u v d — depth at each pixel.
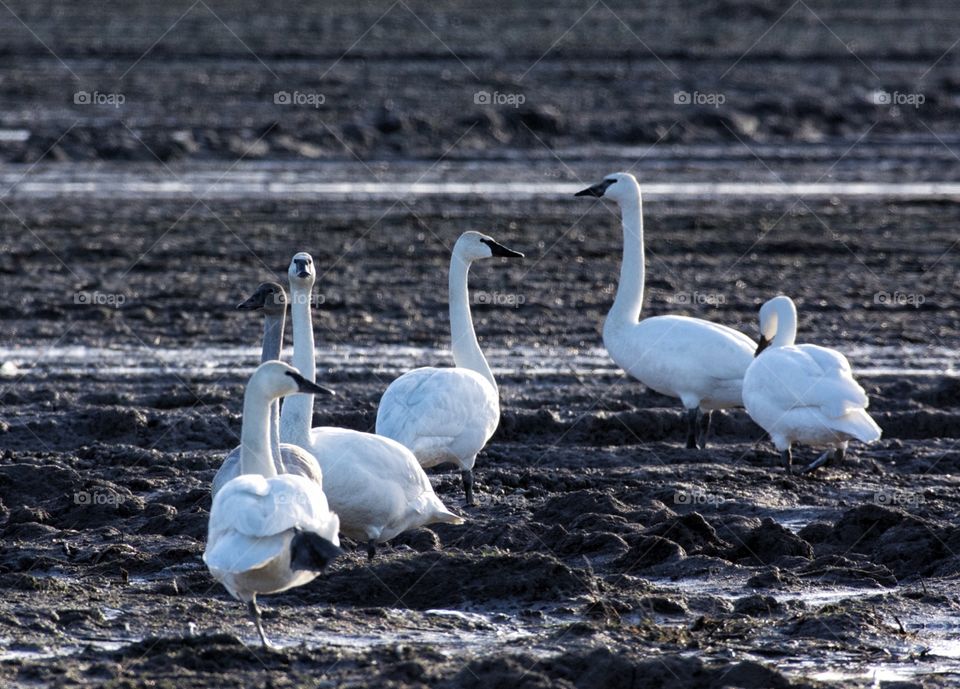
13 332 19.75
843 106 44.19
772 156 37.69
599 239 27.67
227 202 30.52
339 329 20.27
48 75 47.41
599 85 47.84
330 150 36.97
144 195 31.02
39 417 15.02
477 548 10.67
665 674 7.89
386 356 18.70
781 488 13.02
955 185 34.22
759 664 7.93
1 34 57.22
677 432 15.46
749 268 25.25
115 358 18.38
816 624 9.04
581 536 10.84
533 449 14.36
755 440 15.56
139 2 71.06
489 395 12.28
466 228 28.42
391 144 37.50
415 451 11.81
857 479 13.46
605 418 15.30
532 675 7.69
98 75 47.75
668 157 37.28
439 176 34.16
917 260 26.05
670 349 14.73
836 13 71.88
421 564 9.95
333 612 9.23
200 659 8.06
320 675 7.91
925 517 11.88
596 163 36.22
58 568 10.29
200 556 10.48
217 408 15.81
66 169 33.75
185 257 25.25
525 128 39.69
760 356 13.70
